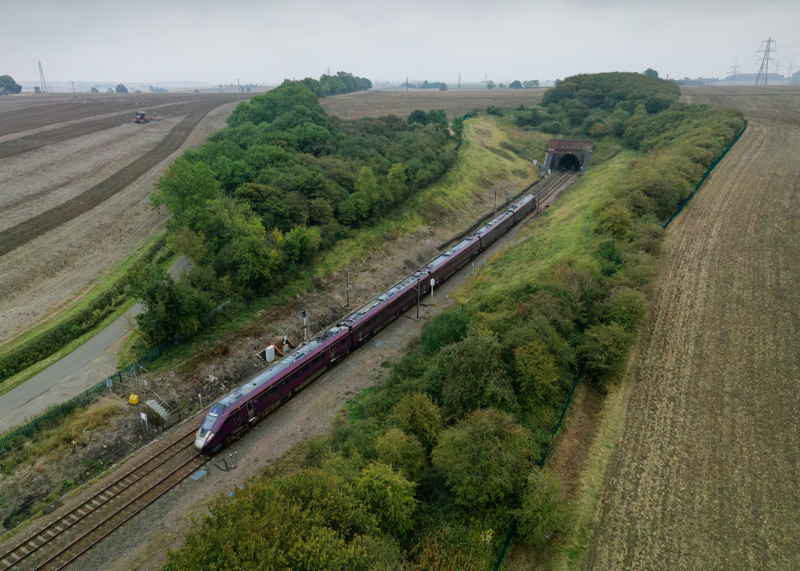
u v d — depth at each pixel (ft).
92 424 102.37
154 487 88.58
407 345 136.15
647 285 125.18
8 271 162.20
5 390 114.73
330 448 90.12
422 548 68.49
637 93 374.43
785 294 120.57
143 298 123.03
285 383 111.65
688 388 96.99
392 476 69.10
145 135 345.72
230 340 134.10
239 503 57.11
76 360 125.80
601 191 217.36
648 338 112.37
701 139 231.09
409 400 88.33
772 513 70.49
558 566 65.46
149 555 74.90
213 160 200.95
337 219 192.03
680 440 85.25
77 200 222.07
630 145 304.30
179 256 174.60
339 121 316.40
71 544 76.54
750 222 157.99
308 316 151.23
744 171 200.34
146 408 109.91
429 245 208.33
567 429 90.27
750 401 91.71
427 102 518.78
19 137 315.37
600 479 78.74
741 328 111.65
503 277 159.53
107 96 642.22
